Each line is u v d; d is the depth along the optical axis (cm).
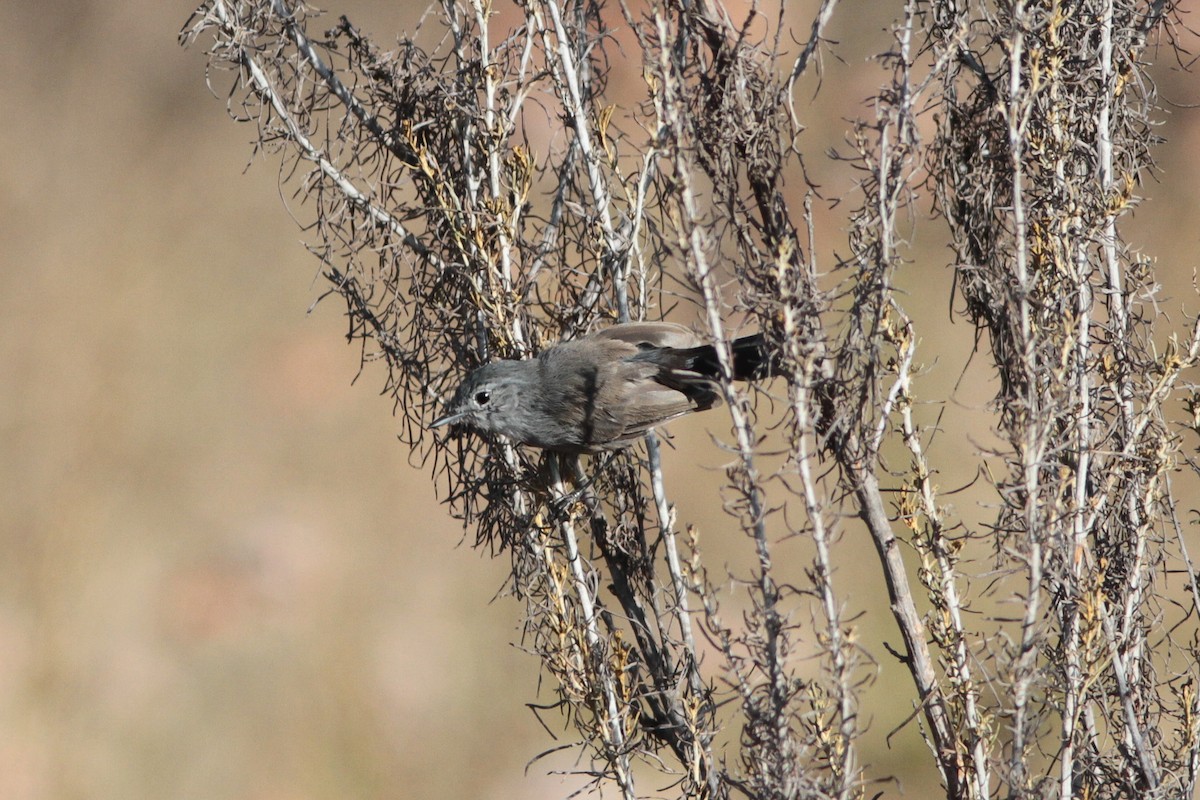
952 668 704
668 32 667
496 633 1611
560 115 884
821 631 689
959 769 691
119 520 1698
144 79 2238
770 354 670
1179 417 1188
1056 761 744
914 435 729
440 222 874
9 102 2192
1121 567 751
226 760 1485
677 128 634
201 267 2011
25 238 1997
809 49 721
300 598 1639
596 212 855
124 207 2073
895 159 673
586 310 904
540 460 895
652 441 873
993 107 749
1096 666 688
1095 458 748
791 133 706
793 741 638
